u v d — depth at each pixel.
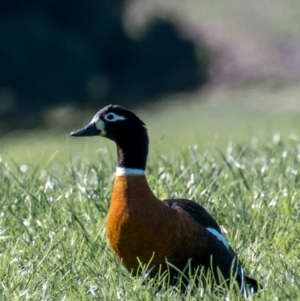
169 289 13.24
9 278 13.84
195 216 14.16
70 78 78.19
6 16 80.06
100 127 14.34
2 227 16.33
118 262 14.60
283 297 12.59
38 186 18.12
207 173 18.42
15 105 74.62
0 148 56.75
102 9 82.50
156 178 17.67
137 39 82.69
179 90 77.69
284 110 66.19
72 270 14.18
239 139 52.00
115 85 79.31
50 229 16.09
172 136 58.78
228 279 14.00
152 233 13.60
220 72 78.75
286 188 17.69
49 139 59.69
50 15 81.69
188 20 85.31
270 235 15.76
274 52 79.88
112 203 13.92
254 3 87.00
